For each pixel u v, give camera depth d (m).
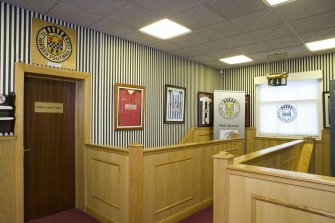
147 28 3.87
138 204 2.75
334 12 3.27
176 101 5.45
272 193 1.75
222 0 2.95
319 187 1.53
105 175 3.26
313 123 5.60
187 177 3.45
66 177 3.75
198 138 6.03
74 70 3.60
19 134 3.01
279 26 3.76
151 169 2.94
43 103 3.50
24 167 3.28
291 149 3.95
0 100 2.86
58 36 3.45
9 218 2.93
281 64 5.99
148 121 4.75
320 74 5.39
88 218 3.43
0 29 2.91
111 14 3.32
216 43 4.62
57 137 3.65
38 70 3.20
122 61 4.30
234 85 6.83
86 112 3.70
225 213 2.00
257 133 6.37
